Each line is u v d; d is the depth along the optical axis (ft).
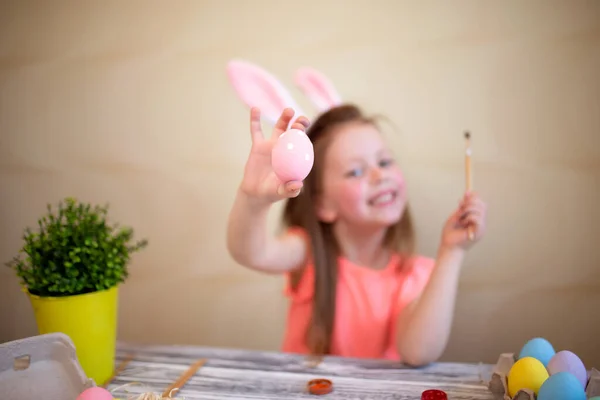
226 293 4.64
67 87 4.54
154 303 4.70
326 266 3.87
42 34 4.51
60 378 2.45
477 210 3.11
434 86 4.19
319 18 4.29
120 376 2.81
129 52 4.47
